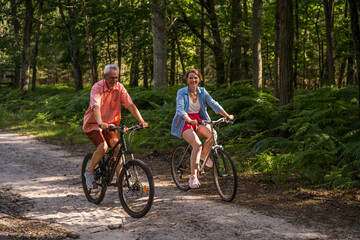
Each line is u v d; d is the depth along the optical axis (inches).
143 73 819.4
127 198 165.0
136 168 161.0
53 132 444.5
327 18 644.7
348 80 843.4
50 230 143.4
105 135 175.8
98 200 178.1
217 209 168.1
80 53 910.4
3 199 186.9
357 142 217.5
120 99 175.0
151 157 299.7
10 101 776.3
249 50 788.0
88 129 173.9
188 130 189.9
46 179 233.8
